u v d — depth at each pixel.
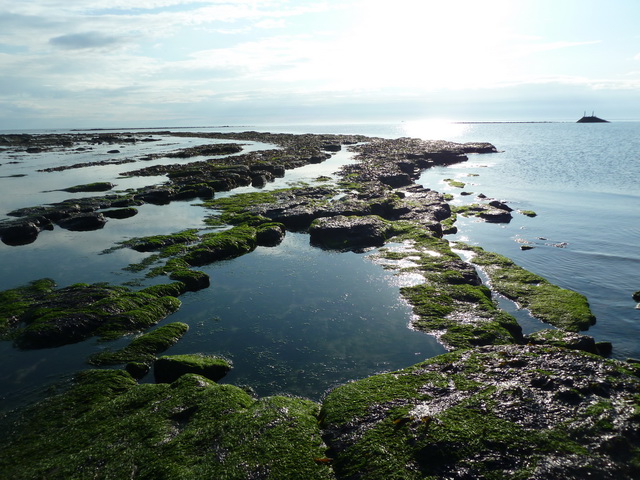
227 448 11.12
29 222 35.91
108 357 17.31
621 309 21.89
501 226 38.31
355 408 12.48
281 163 72.25
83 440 11.98
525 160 86.25
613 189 55.06
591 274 26.66
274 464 10.57
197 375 15.12
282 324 20.36
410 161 73.56
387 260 28.38
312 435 11.66
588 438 10.34
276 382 15.97
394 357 17.47
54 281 25.45
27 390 15.27
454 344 17.98
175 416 12.76
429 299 22.08
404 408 12.12
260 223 36.66
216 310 21.94
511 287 24.44
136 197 47.16
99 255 30.09
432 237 32.28
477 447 10.33
